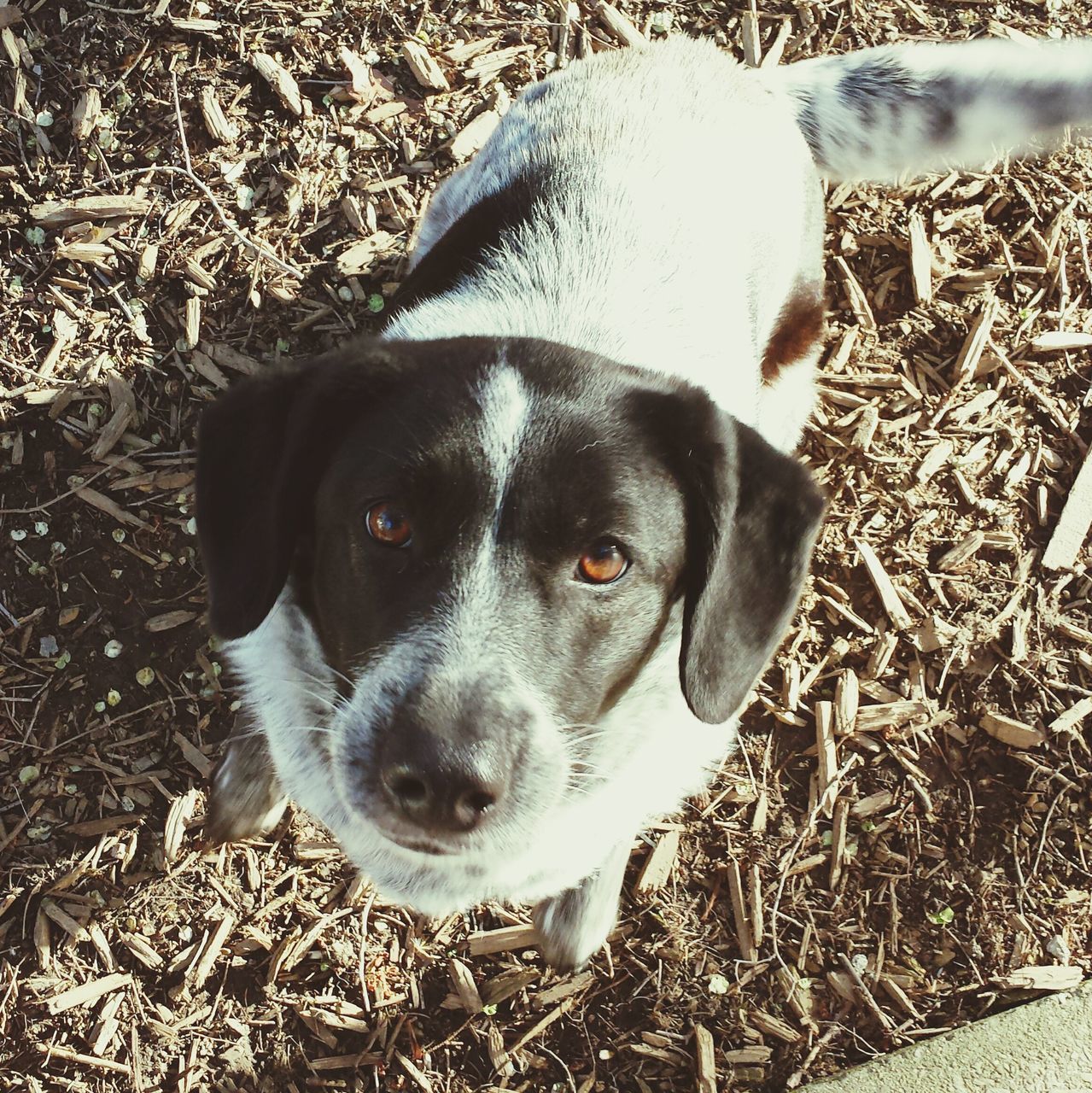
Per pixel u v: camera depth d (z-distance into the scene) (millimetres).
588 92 733
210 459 555
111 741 748
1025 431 835
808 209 778
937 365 848
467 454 511
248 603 548
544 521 511
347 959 730
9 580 762
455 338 560
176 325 807
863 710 779
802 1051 726
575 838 609
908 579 804
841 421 834
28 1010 709
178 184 827
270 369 561
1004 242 869
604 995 731
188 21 842
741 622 553
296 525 551
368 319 824
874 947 746
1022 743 774
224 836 729
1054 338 847
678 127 715
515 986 729
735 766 772
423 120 857
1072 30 928
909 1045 723
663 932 743
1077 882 754
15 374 787
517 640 513
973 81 801
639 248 657
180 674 759
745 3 912
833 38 917
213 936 728
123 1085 704
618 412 529
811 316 795
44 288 804
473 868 615
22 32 837
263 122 841
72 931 721
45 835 733
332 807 624
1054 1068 698
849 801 767
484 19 881
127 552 771
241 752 712
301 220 832
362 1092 711
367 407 535
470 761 493
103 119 831
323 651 572
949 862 758
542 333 617
